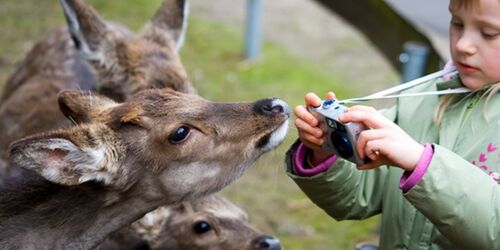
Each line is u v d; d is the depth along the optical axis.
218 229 5.52
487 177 3.60
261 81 11.94
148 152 4.43
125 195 4.50
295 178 4.20
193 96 4.62
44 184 4.54
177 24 6.65
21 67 7.97
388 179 4.32
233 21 14.62
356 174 4.33
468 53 3.87
